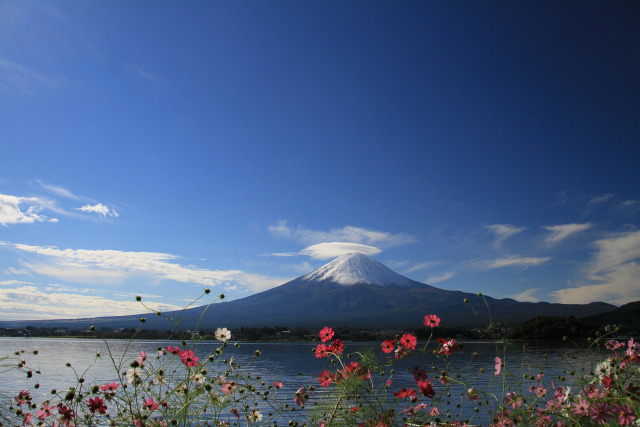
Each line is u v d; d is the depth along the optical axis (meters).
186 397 3.89
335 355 4.52
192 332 4.04
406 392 4.24
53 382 19.81
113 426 3.80
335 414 4.17
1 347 80.44
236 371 4.52
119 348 37.84
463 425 4.36
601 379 4.56
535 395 4.54
